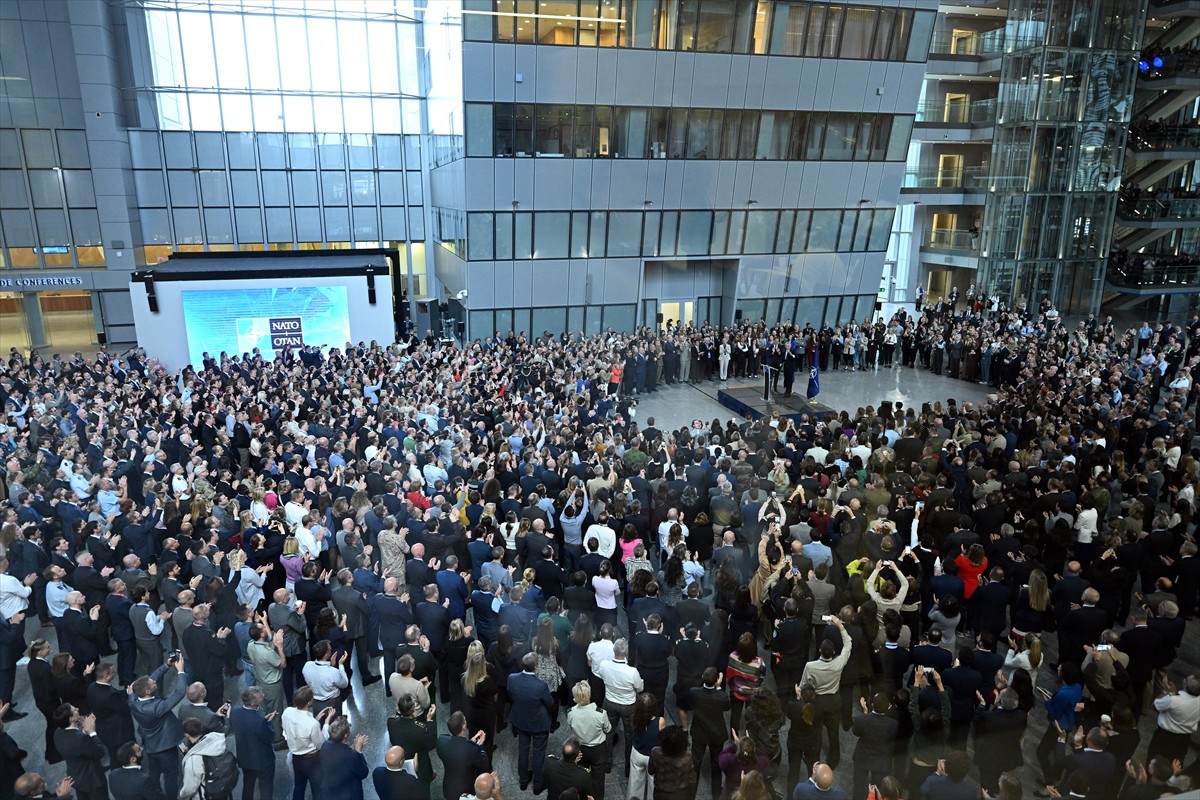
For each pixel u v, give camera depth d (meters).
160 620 8.39
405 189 34.34
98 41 27.25
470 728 7.36
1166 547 9.44
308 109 32.25
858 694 7.43
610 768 7.08
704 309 31.02
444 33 27.36
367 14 32.09
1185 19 35.16
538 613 8.30
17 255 28.16
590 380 19.47
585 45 24.66
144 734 6.65
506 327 28.06
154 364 21.25
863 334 26.05
